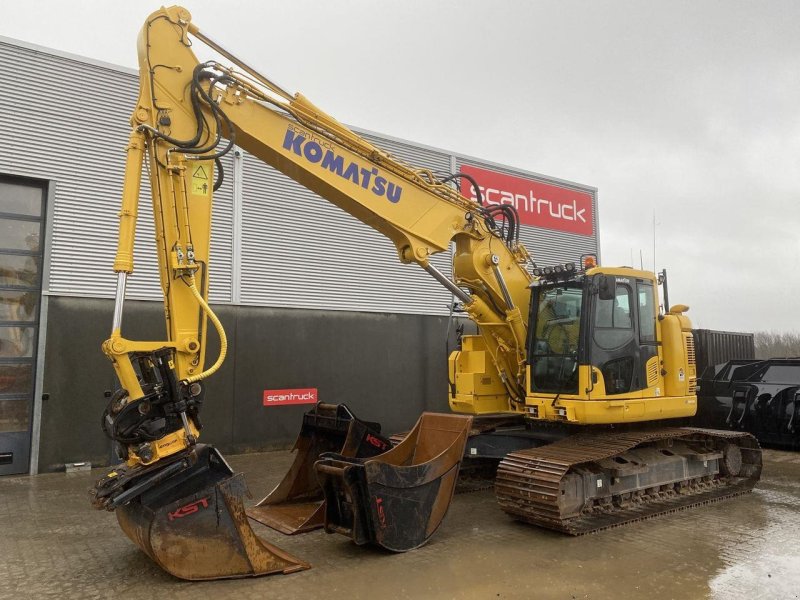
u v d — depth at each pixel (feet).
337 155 20.12
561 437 23.36
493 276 23.84
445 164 46.50
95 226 32.42
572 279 22.72
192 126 17.10
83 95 32.73
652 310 24.58
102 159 32.96
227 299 36.14
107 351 14.76
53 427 30.19
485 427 25.57
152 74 16.61
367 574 15.62
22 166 30.81
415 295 44.06
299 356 38.24
